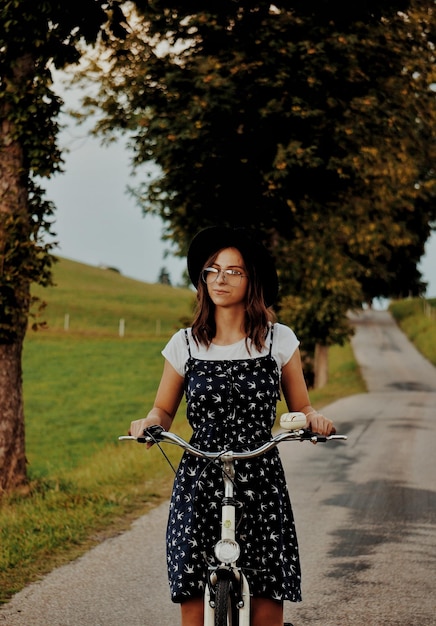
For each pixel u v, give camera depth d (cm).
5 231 1082
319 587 665
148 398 3697
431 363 5359
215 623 352
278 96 1884
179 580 385
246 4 1808
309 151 1891
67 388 3947
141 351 5350
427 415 2228
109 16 1083
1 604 606
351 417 2164
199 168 1989
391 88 2072
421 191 2817
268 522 389
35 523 855
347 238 2794
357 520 915
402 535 844
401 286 5053
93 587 650
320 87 1900
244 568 385
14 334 1098
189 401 403
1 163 1094
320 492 1084
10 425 1101
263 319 406
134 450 1441
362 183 2258
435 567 725
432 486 1135
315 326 3484
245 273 406
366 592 651
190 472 396
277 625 393
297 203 2102
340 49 1830
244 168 1983
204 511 389
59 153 1095
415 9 1975
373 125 2012
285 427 375
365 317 8412
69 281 9244
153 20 1833
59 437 2706
